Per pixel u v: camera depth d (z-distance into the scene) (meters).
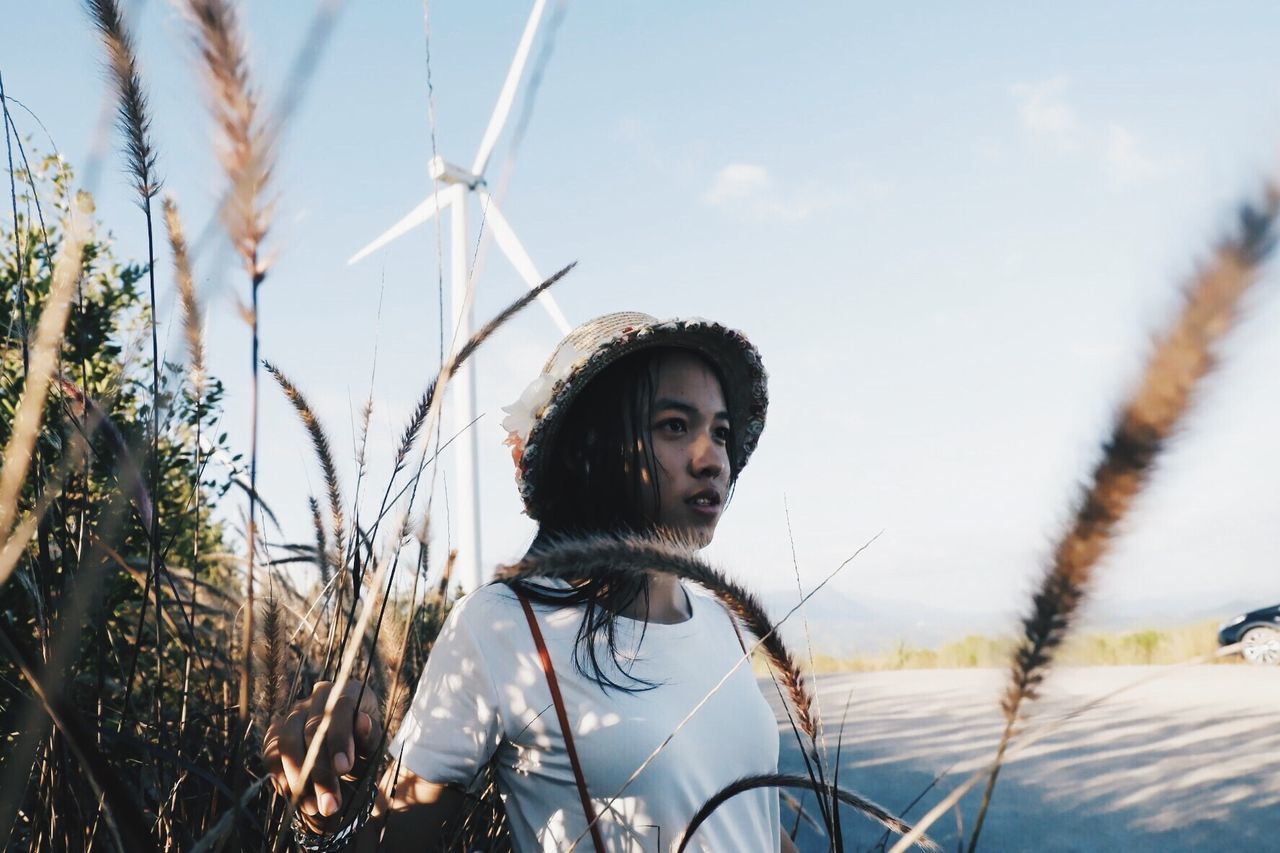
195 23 0.58
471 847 1.76
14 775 0.68
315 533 1.58
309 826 1.16
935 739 8.66
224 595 1.77
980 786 6.85
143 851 0.67
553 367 1.71
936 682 12.89
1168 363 0.24
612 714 1.32
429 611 1.79
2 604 1.25
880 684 13.16
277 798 1.30
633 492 1.52
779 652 0.94
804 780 1.00
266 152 0.59
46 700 0.65
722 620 1.62
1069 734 8.71
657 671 1.40
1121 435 0.28
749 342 1.66
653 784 1.30
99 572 0.71
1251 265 0.20
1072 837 5.68
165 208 0.88
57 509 1.09
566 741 1.30
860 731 9.37
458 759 1.31
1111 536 0.33
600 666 1.36
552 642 1.36
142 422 0.88
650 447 1.52
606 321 1.69
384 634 1.44
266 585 1.24
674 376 1.57
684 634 1.47
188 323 0.88
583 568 0.92
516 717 1.33
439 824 1.33
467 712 1.33
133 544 1.61
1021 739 0.48
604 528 1.51
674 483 1.52
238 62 0.58
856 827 5.38
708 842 1.34
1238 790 6.62
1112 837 5.70
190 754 1.49
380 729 1.25
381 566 0.95
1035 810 6.26
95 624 1.28
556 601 1.41
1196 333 0.23
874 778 7.28
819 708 0.95
